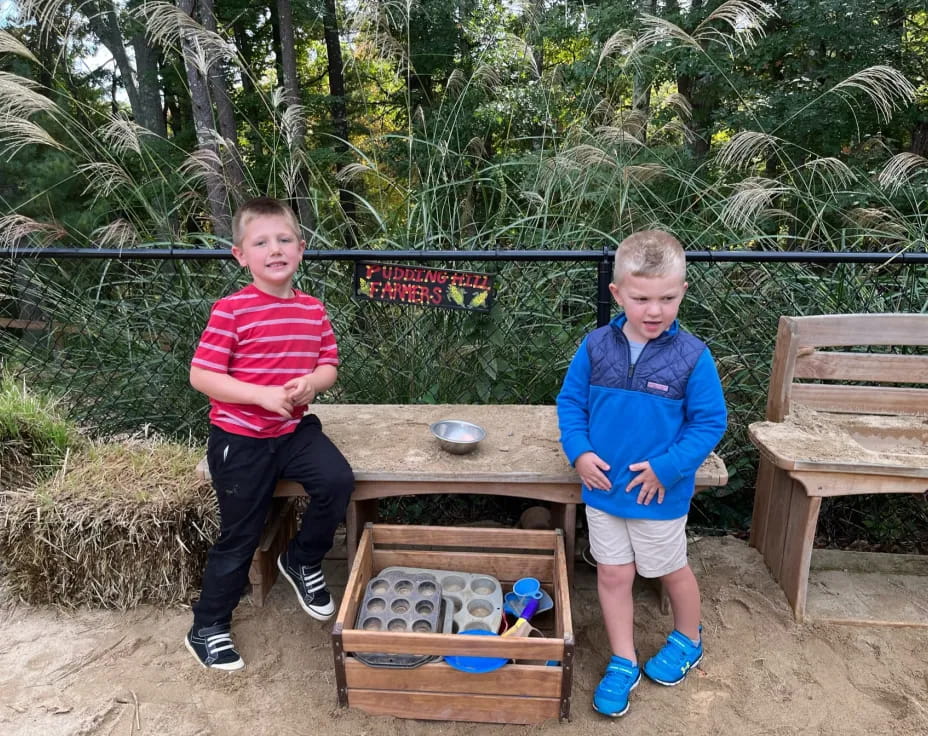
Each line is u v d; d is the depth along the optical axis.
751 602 2.23
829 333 2.30
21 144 3.97
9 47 3.78
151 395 3.25
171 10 4.18
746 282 2.97
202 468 2.11
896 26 6.77
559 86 5.93
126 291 3.29
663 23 4.47
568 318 3.00
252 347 1.87
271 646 2.04
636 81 5.32
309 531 2.00
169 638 2.08
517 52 6.23
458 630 1.82
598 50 6.79
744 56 6.74
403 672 1.69
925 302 2.94
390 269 2.57
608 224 3.72
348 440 2.26
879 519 2.85
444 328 2.95
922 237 3.33
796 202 4.41
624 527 1.82
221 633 1.96
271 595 2.29
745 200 3.37
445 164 4.27
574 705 1.80
